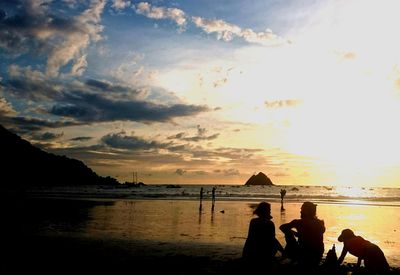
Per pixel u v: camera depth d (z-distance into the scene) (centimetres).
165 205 4344
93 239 1642
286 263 1030
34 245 1427
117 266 1063
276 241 797
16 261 1102
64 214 2930
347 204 5447
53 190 10600
